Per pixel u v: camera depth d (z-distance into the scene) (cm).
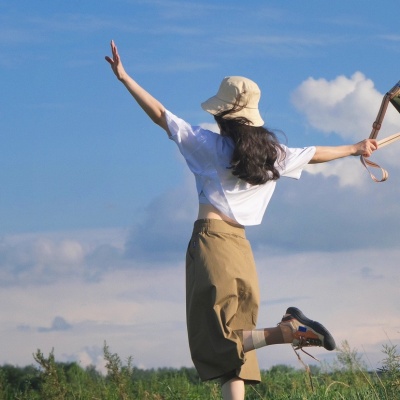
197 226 719
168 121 715
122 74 706
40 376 1239
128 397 1236
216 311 698
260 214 727
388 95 791
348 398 1023
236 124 715
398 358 938
